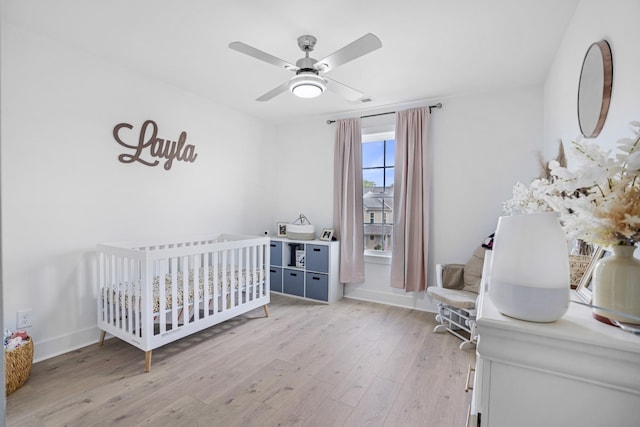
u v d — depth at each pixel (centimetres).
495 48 242
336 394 202
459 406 191
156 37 233
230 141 394
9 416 175
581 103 174
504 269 86
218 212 380
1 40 214
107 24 217
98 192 267
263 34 226
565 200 91
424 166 351
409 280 359
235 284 308
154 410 183
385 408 189
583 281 117
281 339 282
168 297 247
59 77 242
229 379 217
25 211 228
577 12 190
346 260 396
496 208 328
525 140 314
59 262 245
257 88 331
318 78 213
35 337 234
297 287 412
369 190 412
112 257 261
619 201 79
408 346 271
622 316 77
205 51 253
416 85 316
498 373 83
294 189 459
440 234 357
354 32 221
